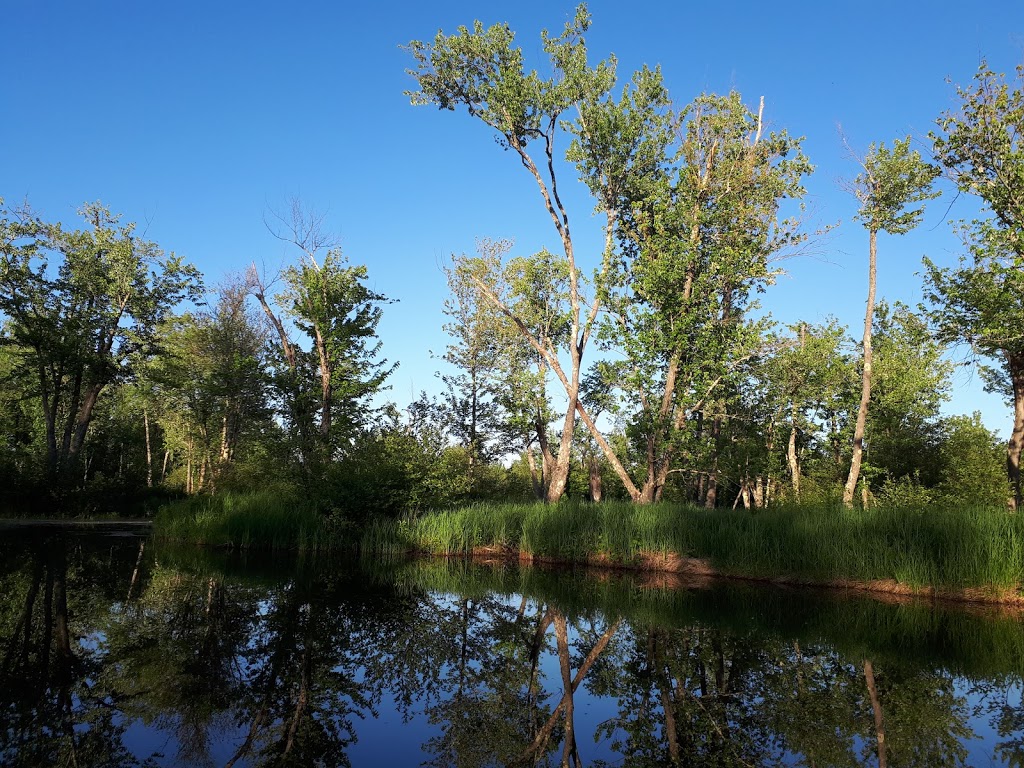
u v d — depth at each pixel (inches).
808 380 1127.0
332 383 942.4
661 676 308.3
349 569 634.8
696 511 700.7
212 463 1333.7
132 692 257.1
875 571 556.4
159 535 870.4
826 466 1251.2
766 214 882.8
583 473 1723.7
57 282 1242.6
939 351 839.1
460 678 298.7
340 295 965.8
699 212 874.8
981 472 1033.5
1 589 452.4
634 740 231.3
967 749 225.3
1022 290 705.0
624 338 872.3
